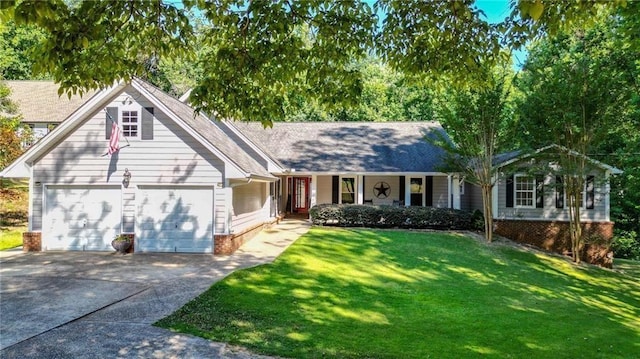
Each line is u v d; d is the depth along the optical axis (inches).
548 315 372.2
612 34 554.3
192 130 530.6
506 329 321.7
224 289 368.5
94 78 197.9
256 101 244.4
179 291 360.2
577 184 651.5
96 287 372.2
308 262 488.4
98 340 256.8
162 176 538.6
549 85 628.7
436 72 235.9
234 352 245.3
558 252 697.6
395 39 231.6
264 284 392.8
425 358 254.5
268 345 257.8
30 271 432.5
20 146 791.1
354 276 446.3
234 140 756.0
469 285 449.7
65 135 541.6
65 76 188.5
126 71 212.4
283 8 207.6
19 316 296.7
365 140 905.5
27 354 236.1
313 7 219.5
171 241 539.2
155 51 214.2
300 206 1004.6
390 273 470.0
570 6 184.9
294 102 269.9
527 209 710.5
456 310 359.9
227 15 207.0
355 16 226.2
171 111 530.6
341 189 873.5
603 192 692.1
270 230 709.9
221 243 529.3
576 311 396.5
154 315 301.4
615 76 607.8
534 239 704.4
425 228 748.0
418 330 304.5
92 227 544.4
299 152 860.6
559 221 700.7
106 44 189.6
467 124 661.3
